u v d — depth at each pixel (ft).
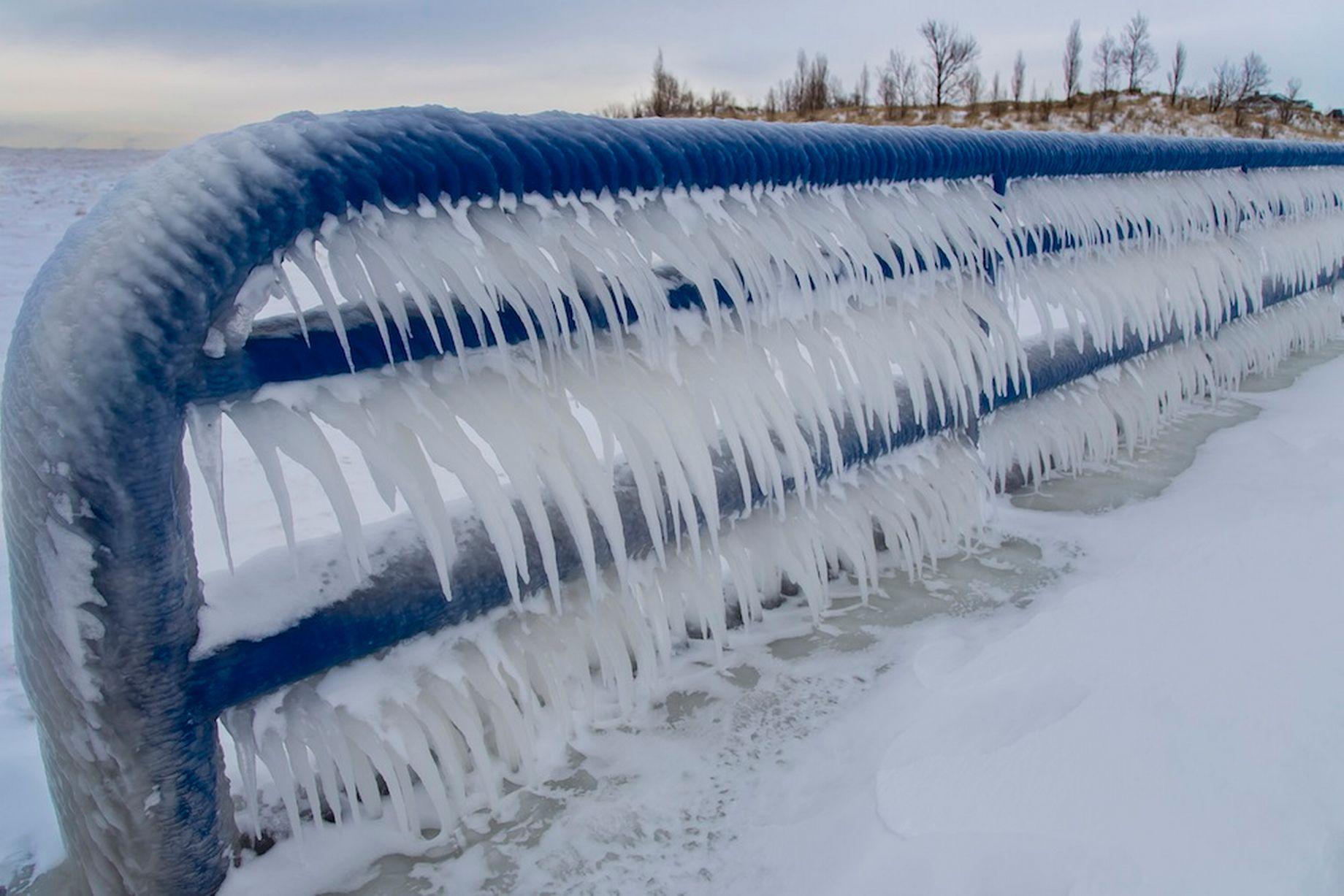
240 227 3.44
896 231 6.61
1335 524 7.11
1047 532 8.66
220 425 3.81
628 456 5.08
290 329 3.97
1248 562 6.60
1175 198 11.05
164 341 3.42
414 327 4.25
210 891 4.39
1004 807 4.41
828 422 6.36
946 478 8.06
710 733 5.62
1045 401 9.82
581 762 5.41
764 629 6.90
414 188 3.90
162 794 3.99
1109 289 9.66
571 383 4.86
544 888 4.47
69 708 3.74
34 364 3.44
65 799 4.02
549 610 5.24
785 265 6.12
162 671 3.81
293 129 3.67
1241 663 5.26
